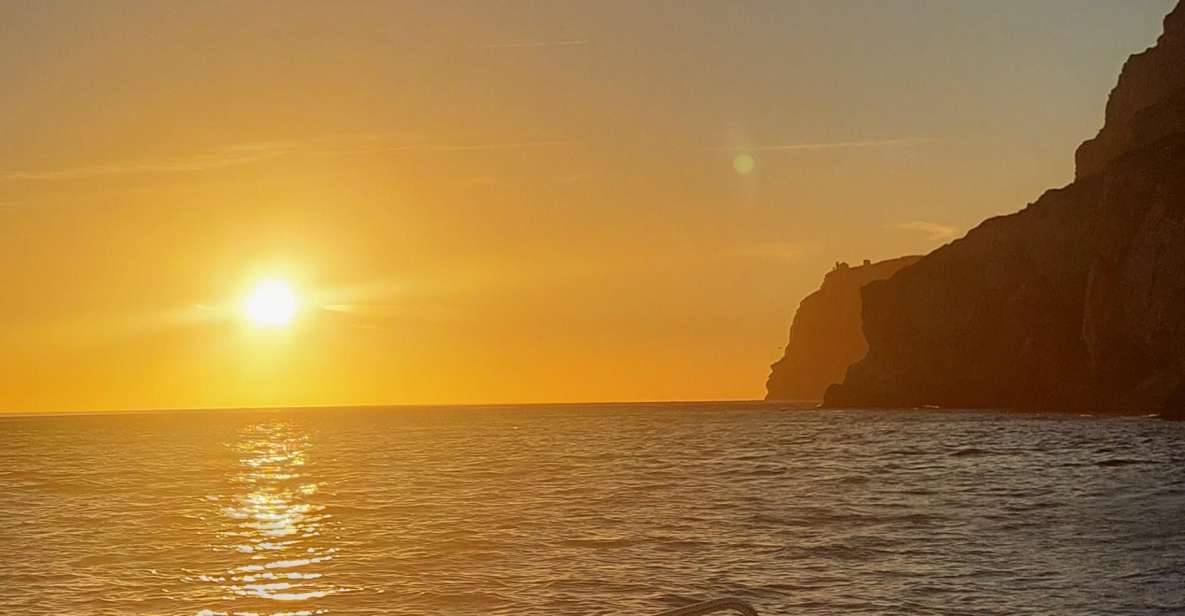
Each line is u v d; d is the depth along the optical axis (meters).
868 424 119.75
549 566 27.81
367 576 26.83
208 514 41.59
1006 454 68.38
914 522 35.59
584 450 83.56
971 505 40.41
